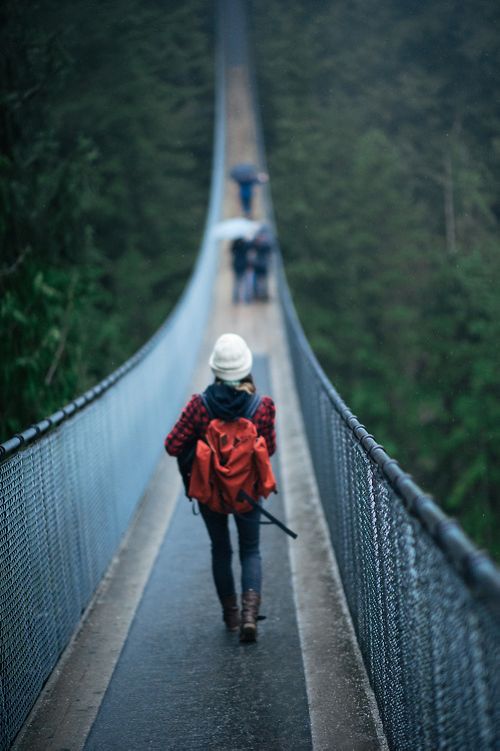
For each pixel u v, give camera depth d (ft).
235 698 22.76
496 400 185.57
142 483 46.06
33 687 22.63
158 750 20.38
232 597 26.66
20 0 43.34
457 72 307.37
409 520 15.31
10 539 20.81
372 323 278.05
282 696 22.70
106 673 24.67
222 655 25.44
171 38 339.57
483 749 10.89
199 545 36.47
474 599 10.94
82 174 48.55
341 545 29.71
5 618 20.07
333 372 268.00
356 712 21.49
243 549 26.05
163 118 292.81
